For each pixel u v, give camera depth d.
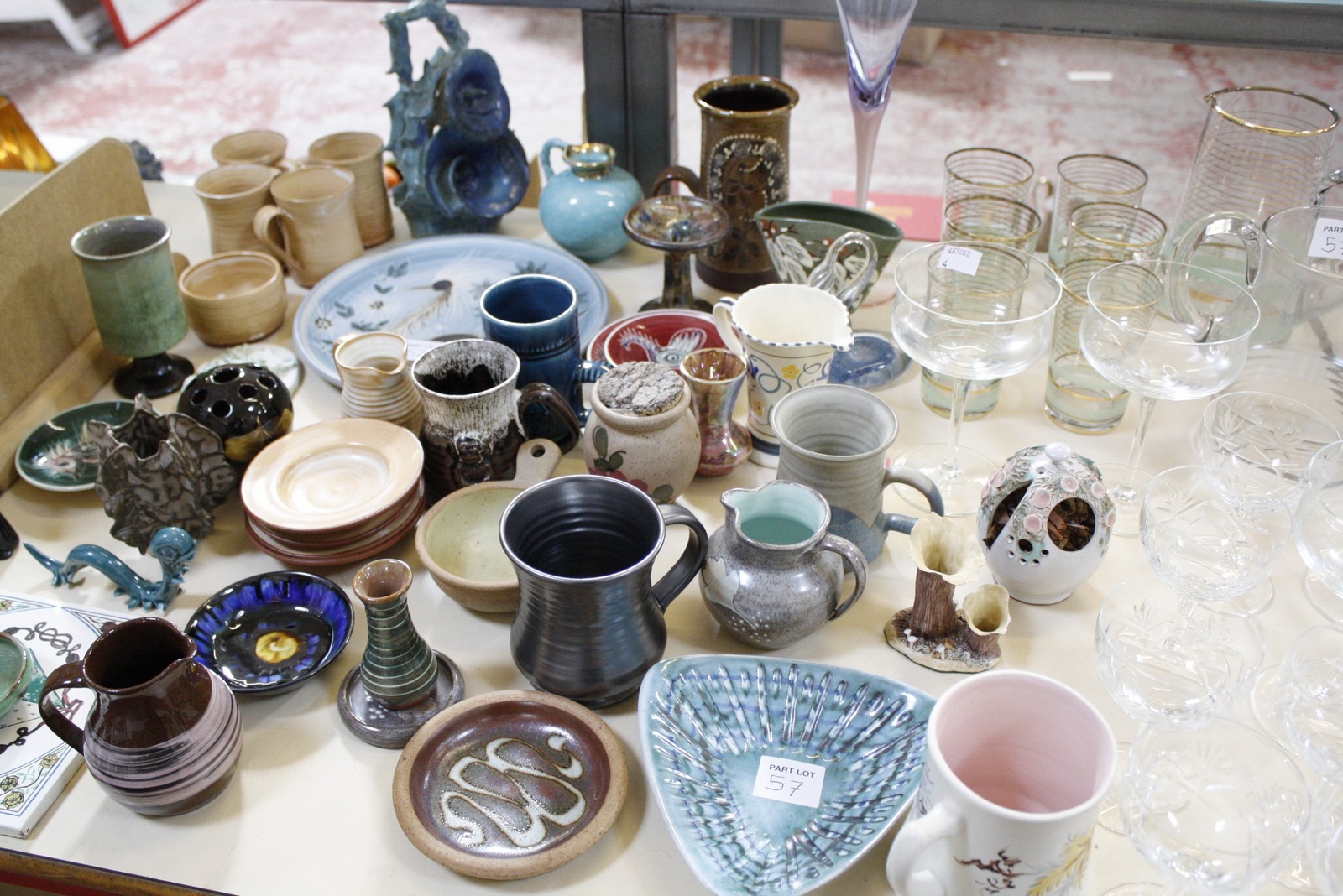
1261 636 0.93
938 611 0.95
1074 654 0.96
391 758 0.89
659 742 0.85
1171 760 0.74
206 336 1.38
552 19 2.46
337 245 1.49
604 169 1.47
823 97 2.47
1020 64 2.39
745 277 1.46
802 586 0.92
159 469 1.04
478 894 0.78
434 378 1.11
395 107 1.51
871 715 0.88
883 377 1.32
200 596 1.05
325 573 1.07
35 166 1.73
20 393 1.22
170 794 0.81
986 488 1.00
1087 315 1.05
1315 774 0.85
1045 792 0.75
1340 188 1.38
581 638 0.87
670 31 1.52
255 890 0.79
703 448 1.15
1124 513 1.11
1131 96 2.24
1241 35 1.32
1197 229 1.16
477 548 1.06
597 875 0.79
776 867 0.78
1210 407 1.11
